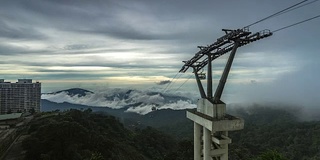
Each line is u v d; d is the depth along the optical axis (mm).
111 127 128875
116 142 102438
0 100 179375
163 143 148250
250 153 142250
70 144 64812
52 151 60125
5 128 91188
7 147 63500
